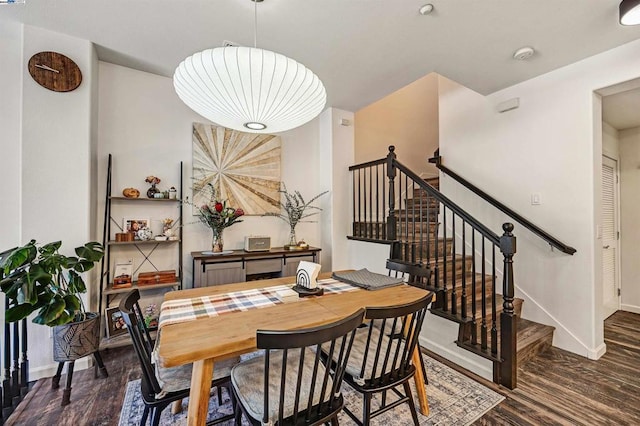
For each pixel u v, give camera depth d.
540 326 2.77
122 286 2.61
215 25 2.20
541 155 2.85
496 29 2.18
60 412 1.81
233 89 1.52
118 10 2.04
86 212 2.34
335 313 1.53
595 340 2.51
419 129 5.29
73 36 2.35
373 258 3.56
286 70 1.48
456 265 3.24
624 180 3.79
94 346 2.14
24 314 1.77
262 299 1.76
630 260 3.74
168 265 3.05
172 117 3.12
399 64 2.73
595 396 1.98
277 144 3.75
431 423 1.72
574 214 2.62
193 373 1.29
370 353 1.68
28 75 2.20
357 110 4.05
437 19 2.09
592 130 2.52
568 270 2.66
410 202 4.55
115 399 1.94
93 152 2.53
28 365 2.15
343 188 4.02
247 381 1.37
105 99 2.78
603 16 2.01
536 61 2.61
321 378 1.42
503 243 2.09
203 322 1.39
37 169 2.20
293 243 3.56
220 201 3.32
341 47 2.46
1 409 1.72
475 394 2.00
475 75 2.87
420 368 1.79
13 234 2.23
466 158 3.51
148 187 2.97
